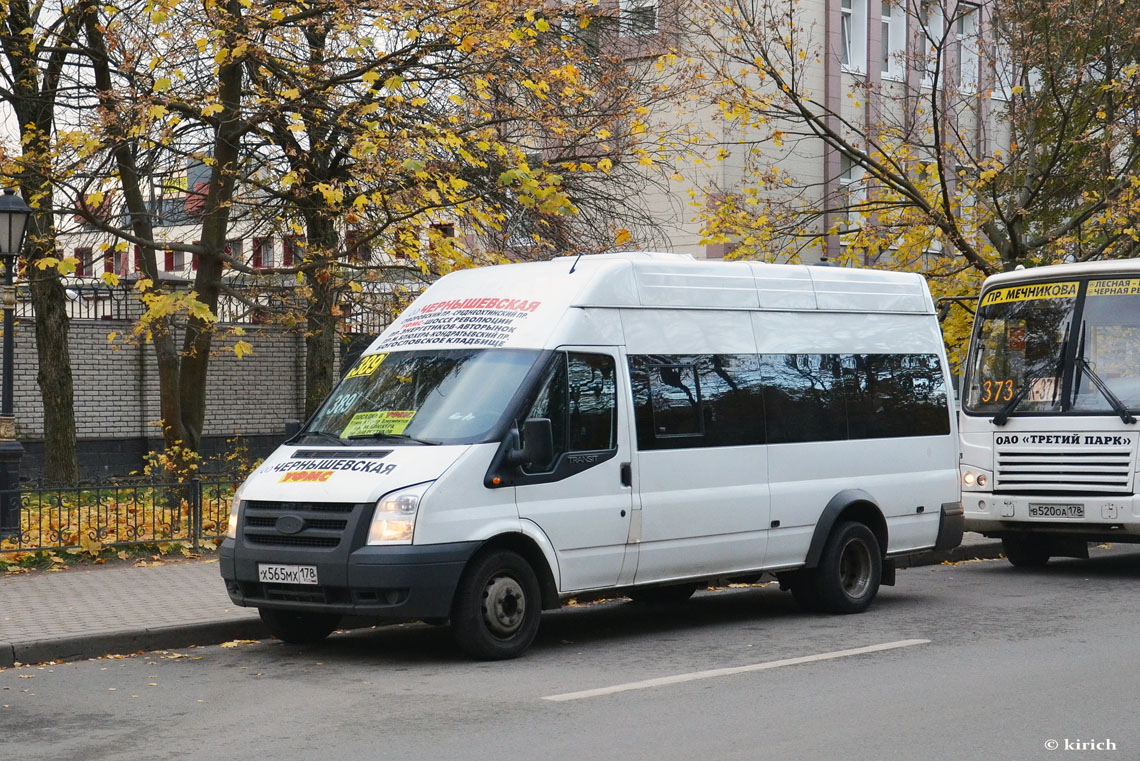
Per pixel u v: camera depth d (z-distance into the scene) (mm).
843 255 21391
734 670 8461
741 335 10625
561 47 17625
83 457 23781
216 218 16203
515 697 7676
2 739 6832
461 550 8594
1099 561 15922
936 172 20328
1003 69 22344
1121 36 20453
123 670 8891
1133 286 14016
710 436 10219
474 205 15922
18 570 12625
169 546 13547
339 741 6621
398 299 17047
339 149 16672
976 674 8266
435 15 14852
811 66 27516
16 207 13766
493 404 9094
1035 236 22156
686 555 9984
